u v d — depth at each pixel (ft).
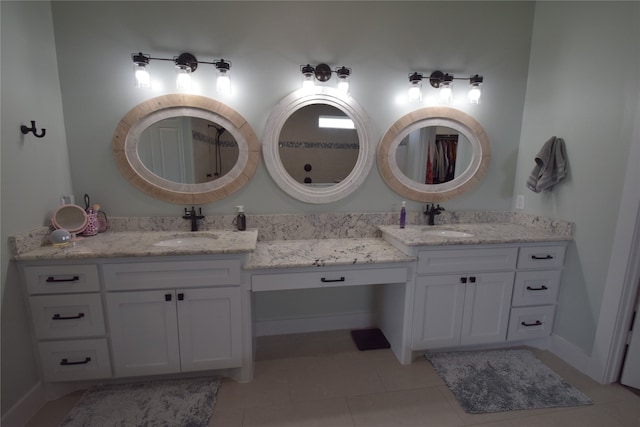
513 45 7.41
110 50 6.07
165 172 6.57
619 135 5.53
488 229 7.26
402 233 6.71
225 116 6.52
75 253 5.03
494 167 7.84
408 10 6.90
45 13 5.63
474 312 6.52
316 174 7.09
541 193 7.24
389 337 7.26
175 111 6.40
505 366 6.44
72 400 5.41
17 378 4.89
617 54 5.54
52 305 5.13
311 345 7.23
